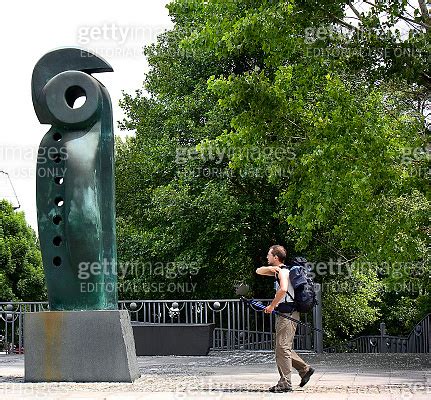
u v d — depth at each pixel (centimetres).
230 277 2759
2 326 2341
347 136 1548
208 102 2597
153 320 2009
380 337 2848
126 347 1074
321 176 1577
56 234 1099
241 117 1642
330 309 2953
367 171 1570
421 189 1588
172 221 2544
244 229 2564
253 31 1578
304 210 1655
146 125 2898
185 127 2628
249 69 2606
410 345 2373
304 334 1938
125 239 2759
